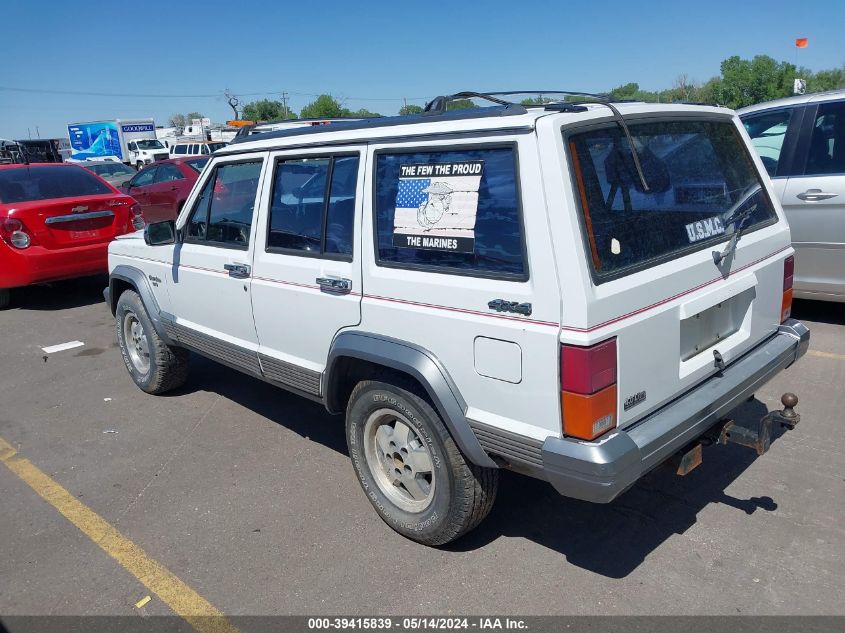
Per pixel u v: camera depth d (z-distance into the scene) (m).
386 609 3.01
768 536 3.36
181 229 4.63
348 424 3.56
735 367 3.32
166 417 5.16
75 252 8.48
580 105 2.82
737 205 3.45
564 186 2.53
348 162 3.39
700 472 3.96
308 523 3.69
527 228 2.62
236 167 4.18
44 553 3.54
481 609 2.98
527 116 2.65
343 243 3.43
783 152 6.11
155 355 5.27
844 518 3.46
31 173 8.86
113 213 8.85
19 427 5.13
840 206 5.71
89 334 7.54
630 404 2.72
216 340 4.49
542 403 2.66
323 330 3.58
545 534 3.49
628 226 2.76
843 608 2.88
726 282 3.20
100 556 3.49
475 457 2.96
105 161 20.38
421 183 3.03
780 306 3.71
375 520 3.68
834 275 5.89
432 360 3.01
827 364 5.34
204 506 3.91
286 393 5.55
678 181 3.10
